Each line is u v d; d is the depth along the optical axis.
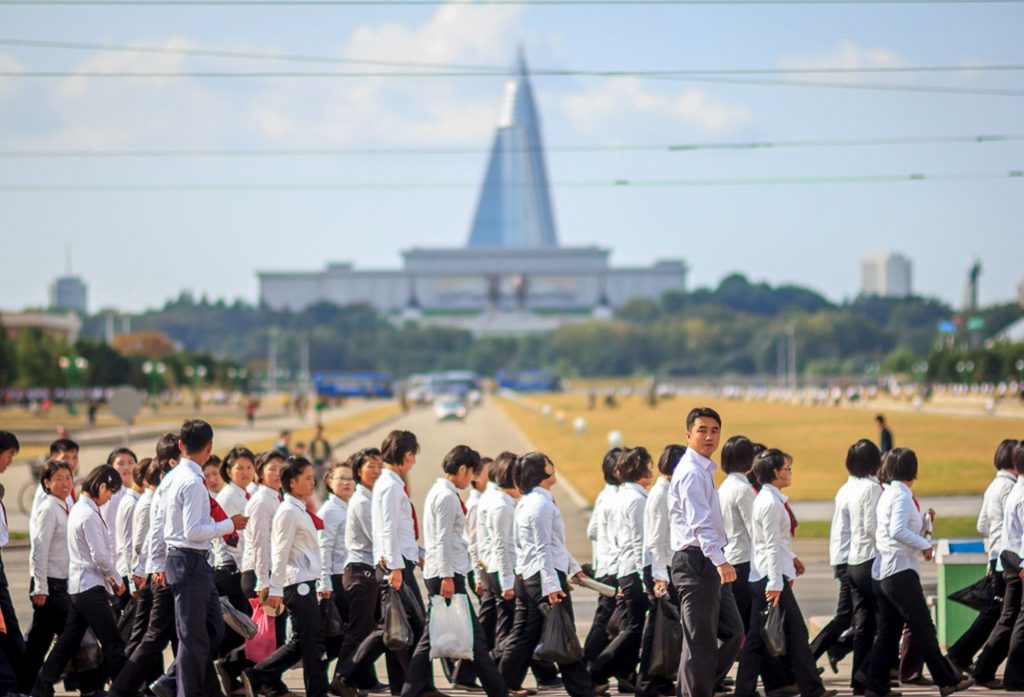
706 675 41.28
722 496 46.50
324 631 47.59
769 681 46.62
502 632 48.88
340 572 48.59
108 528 51.31
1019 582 46.12
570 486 146.62
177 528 42.94
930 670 45.53
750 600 46.06
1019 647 45.88
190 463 43.75
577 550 96.81
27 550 99.06
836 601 70.31
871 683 46.00
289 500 45.19
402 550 44.97
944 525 104.19
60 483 46.88
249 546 47.00
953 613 54.44
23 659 46.91
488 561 49.06
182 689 42.38
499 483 49.06
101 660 46.50
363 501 46.53
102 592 45.94
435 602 44.84
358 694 47.56
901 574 45.09
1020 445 47.12
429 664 45.22
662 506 44.28
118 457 53.31
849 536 48.16
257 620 46.25
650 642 44.88
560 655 44.66
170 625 44.34
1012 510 46.34
